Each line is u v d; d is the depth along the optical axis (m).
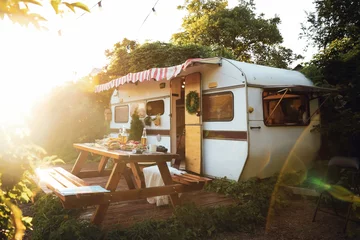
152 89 7.88
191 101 6.55
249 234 3.70
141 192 3.73
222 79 5.88
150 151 4.30
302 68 7.95
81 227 3.25
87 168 8.33
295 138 6.28
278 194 4.93
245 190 4.97
